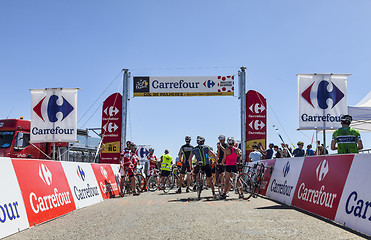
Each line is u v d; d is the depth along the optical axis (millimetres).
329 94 10258
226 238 3898
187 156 11227
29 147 13312
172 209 6527
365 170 4387
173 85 15945
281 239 3830
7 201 4520
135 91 15984
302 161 6777
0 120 13000
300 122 10203
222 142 9328
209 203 7547
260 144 15000
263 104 16078
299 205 6371
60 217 5879
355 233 4102
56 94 12344
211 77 16000
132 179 10695
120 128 15953
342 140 6488
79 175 7801
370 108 11266
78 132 17469
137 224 4922
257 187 9086
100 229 4637
